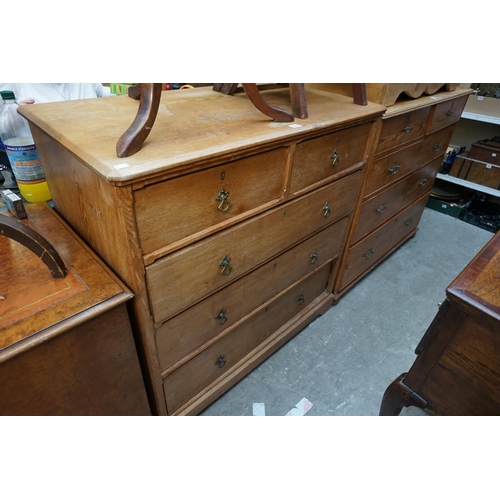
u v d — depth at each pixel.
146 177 0.66
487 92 2.40
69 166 0.84
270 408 1.33
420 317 1.79
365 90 1.21
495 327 0.72
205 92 1.28
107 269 0.85
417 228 2.47
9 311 0.71
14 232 0.71
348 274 1.78
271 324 1.45
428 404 0.97
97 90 1.91
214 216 0.87
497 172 2.39
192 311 0.99
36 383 0.73
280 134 0.89
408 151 1.62
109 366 0.85
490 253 0.87
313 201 1.19
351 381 1.46
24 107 1.01
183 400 1.20
